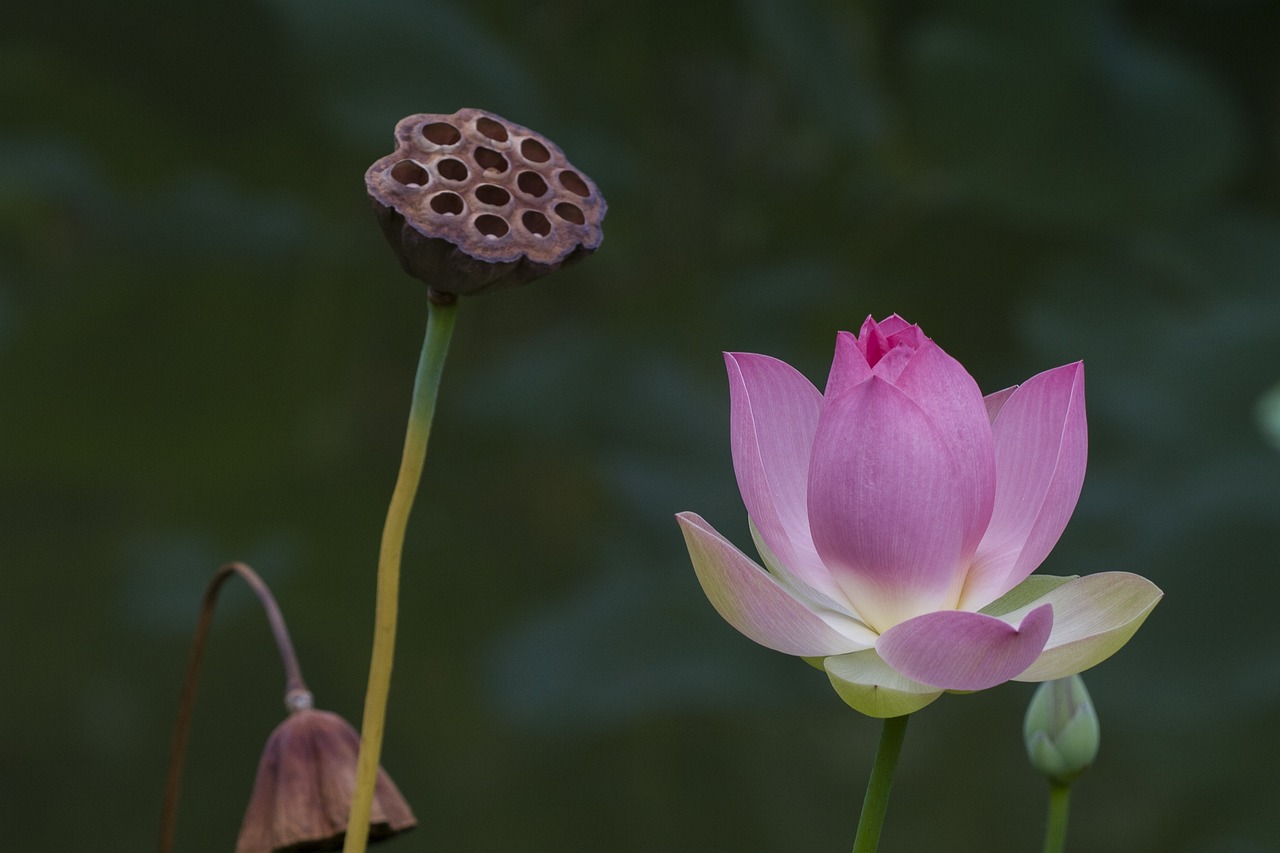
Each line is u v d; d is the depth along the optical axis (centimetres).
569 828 909
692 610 901
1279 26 991
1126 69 898
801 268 999
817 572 279
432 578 1030
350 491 1077
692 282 1012
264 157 1095
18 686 977
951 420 275
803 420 281
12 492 1093
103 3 977
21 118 1042
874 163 969
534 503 1091
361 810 270
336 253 1056
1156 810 838
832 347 990
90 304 1062
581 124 987
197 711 975
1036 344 927
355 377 1088
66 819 895
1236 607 786
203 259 1052
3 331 1055
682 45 1006
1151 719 780
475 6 1022
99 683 986
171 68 1030
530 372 985
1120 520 856
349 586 1020
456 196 266
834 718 968
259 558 1019
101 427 1058
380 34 916
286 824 281
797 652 274
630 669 872
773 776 940
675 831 908
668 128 1013
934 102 913
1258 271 955
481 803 922
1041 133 916
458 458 1103
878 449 273
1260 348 864
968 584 278
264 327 1068
